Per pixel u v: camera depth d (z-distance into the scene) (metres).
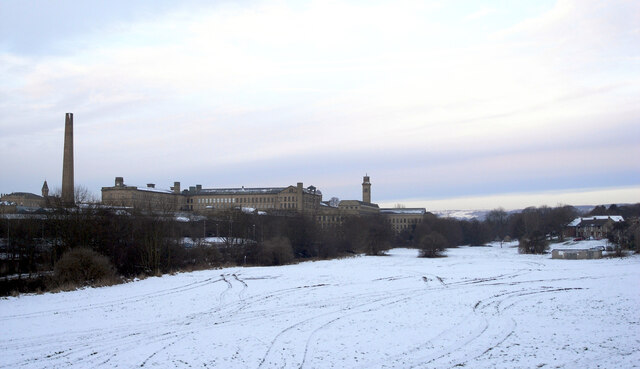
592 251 153.50
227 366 37.41
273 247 141.88
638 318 53.00
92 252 89.94
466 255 187.75
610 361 37.28
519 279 93.19
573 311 57.84
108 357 39.78
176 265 117.31
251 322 53.12
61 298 69.94
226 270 112.88
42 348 42.59
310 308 61.78
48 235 108.19
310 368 36.84
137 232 113.44
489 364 37.09
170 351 41.38
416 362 37.88
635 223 191.75
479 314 56.78
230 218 178.12
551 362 37.34
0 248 106.50
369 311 59.25
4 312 59.34
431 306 62.53
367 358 39.06
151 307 62.78
